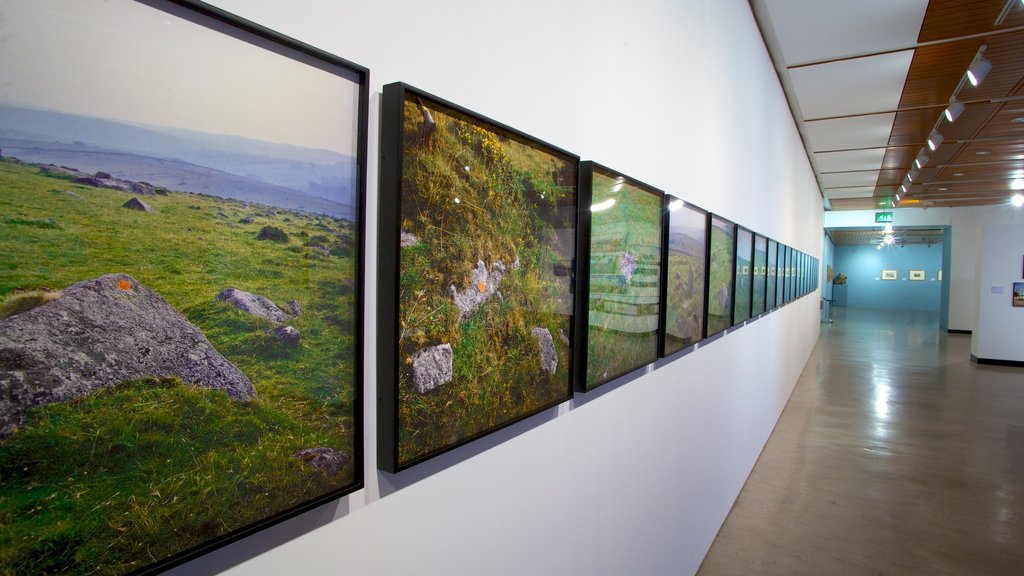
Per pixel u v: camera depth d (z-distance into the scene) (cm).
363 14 74
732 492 363
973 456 476
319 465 67
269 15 61
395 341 76
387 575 83
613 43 160
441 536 95
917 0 361
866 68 483
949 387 764
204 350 53
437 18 89
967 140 728
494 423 102
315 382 66
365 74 72
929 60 463
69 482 44
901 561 303
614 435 171
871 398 695
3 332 40
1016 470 442
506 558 116
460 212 90
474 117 93
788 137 599
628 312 165
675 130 216
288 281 62
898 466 450
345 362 71
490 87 104
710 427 293
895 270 2614
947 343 1254
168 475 51
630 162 172
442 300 86
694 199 242
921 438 527
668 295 199
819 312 1417
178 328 51
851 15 384
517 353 109
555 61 128
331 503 73
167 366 50
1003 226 965
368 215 76
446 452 89
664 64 203
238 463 57
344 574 75
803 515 357
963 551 315
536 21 120
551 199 120
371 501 79
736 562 297
